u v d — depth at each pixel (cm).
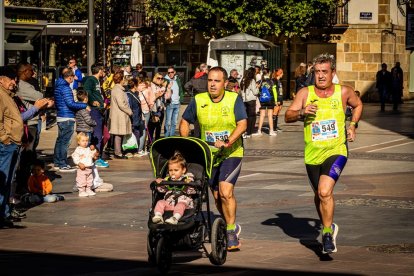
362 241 1658
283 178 2662
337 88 1514
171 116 3903
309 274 1371
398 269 1406
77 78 4066
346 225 1834
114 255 1559
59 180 2681
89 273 1403
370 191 2356
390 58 7462
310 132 1517
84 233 1797
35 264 1479
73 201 2253
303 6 6662
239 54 4731
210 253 1474
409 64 7788
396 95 6162
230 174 1530
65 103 2864
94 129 3003
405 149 3509
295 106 1523
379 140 3881
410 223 1862
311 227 1827
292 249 1593
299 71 5181
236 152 1538
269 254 1548
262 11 6588
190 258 1527
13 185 1966
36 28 3928
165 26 7712
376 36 7350
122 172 2873
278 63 7331
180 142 1489
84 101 2908
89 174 2345
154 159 1498
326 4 6812
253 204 2150
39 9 3903
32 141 2255
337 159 1500
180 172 1464
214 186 1555
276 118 4350
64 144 2889
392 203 2142
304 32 7262
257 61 4788
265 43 4784
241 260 1498
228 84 3931
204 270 1422
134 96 3341
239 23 6581
